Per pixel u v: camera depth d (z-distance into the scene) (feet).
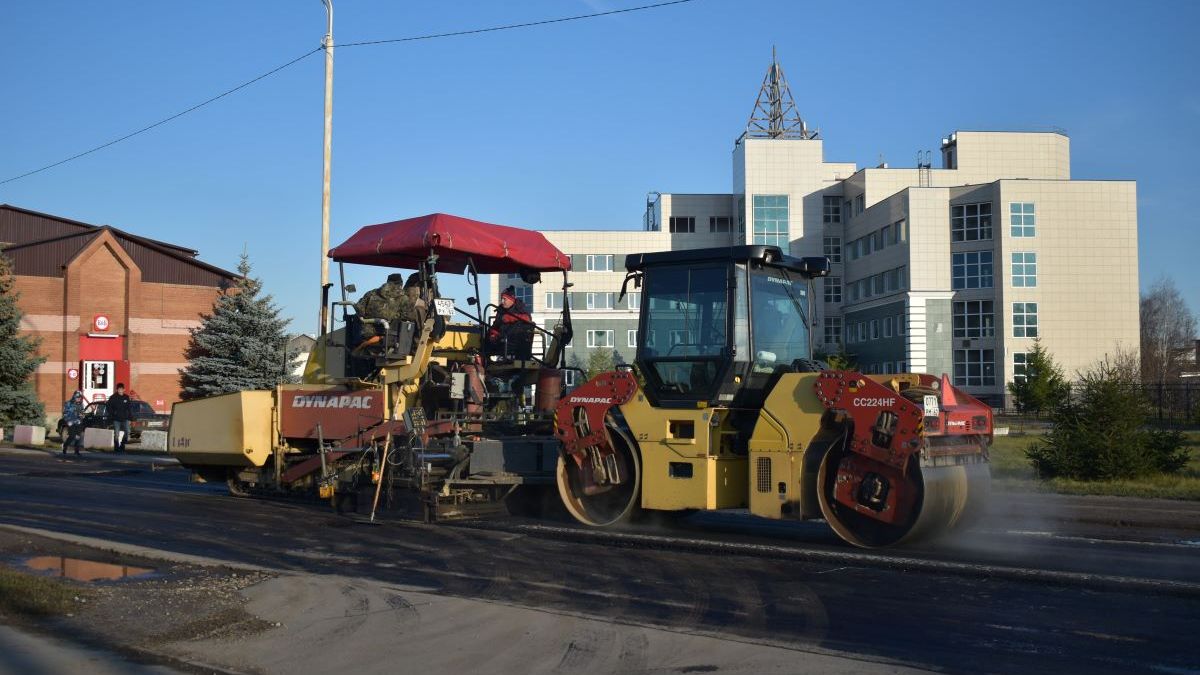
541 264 48.49
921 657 21.43
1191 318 362.12
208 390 140.26
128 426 98.27
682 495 38.01
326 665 21.29
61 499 52.75
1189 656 21.47
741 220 252.83
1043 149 242.58
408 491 44.29
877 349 229.66
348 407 47.42
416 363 44.80
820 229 249.75
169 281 158.51
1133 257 209.46
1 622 24.77
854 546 35.27
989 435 39.50
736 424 39.11
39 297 148.56
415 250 46.39
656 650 21.99
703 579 29.81
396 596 27.68
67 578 30.45
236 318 144.15
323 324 50.62
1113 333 208.85
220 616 25.29
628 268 41.06
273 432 50.80
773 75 270.26
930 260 213.05
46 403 147.64
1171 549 34.76
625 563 32.60
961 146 241.76
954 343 212.64
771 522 42.83
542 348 48.85
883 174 237.04
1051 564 31.63
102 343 152.35
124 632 23.84
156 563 33.19
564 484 41.86
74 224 178.60
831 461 35.76
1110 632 23.40
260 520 44.29
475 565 32.63
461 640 23.07
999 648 22.11
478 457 42.24
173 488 58.54
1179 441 61.87
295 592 28.19
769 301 40.14
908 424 33.55
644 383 39.83
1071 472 60.54
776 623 24.47
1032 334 207.82
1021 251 208.54
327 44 83.61
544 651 22.07
